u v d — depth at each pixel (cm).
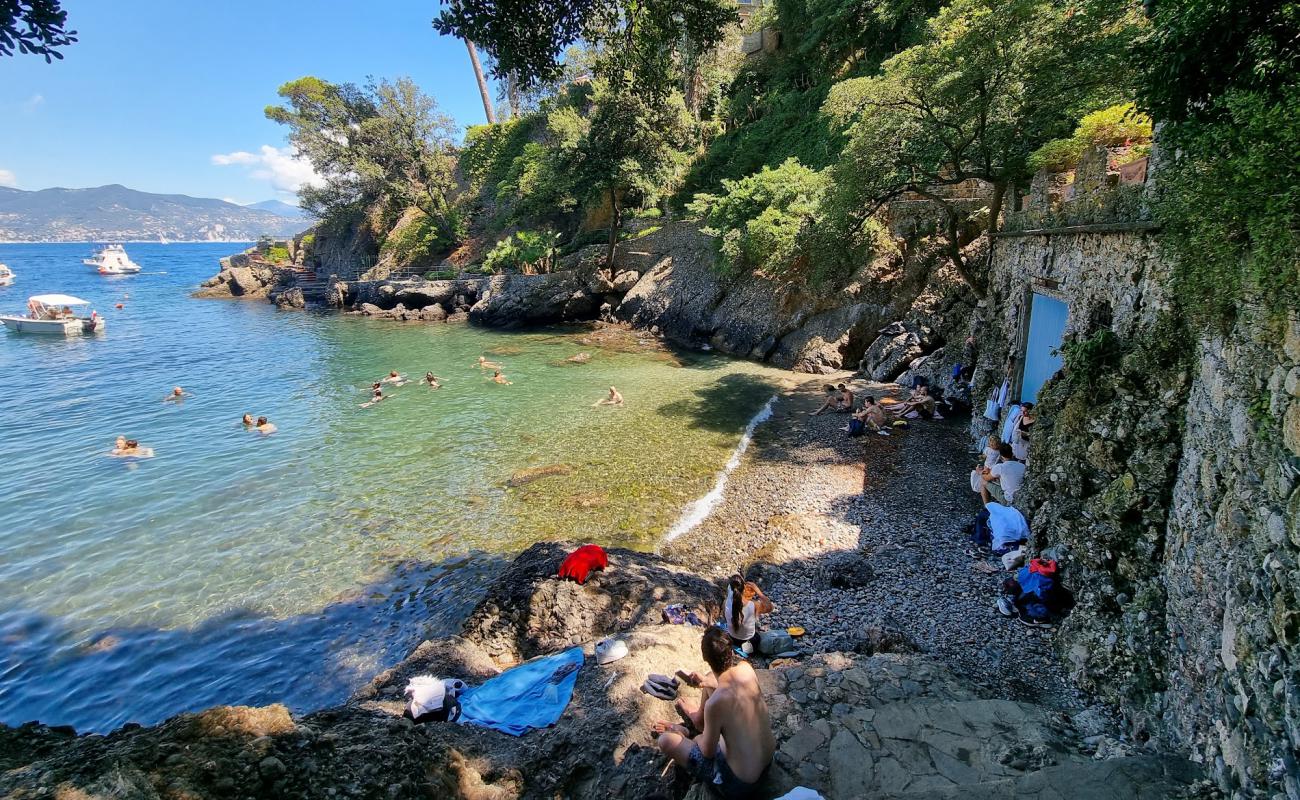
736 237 3041
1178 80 545
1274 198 429
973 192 2566
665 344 3316
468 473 1611
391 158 5475
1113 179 985
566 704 627
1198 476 589
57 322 3788
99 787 321
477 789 482
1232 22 477
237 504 1458
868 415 1811
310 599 1101
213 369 2878
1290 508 406
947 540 1145
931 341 2375
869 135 1894
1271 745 393
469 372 2731
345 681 913
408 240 5756
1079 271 1073
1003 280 1736
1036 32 1512
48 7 500
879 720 558
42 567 1200
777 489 1457
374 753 445
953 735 538
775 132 3975
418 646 889
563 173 3938
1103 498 736
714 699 444
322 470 1650
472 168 5834
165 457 1759
